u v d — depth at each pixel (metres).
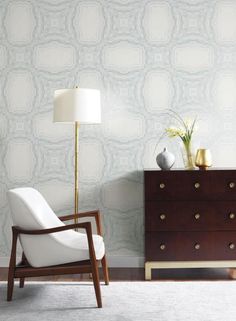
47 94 4.96
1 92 4.97
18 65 4.95
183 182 4.43
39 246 3.76
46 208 4.20
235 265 4.45
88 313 3.52
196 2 4.91
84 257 3.72
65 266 3.75
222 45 4.92
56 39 4.94
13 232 3.77
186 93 4.93
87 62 4.94
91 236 3.66
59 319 3.40
